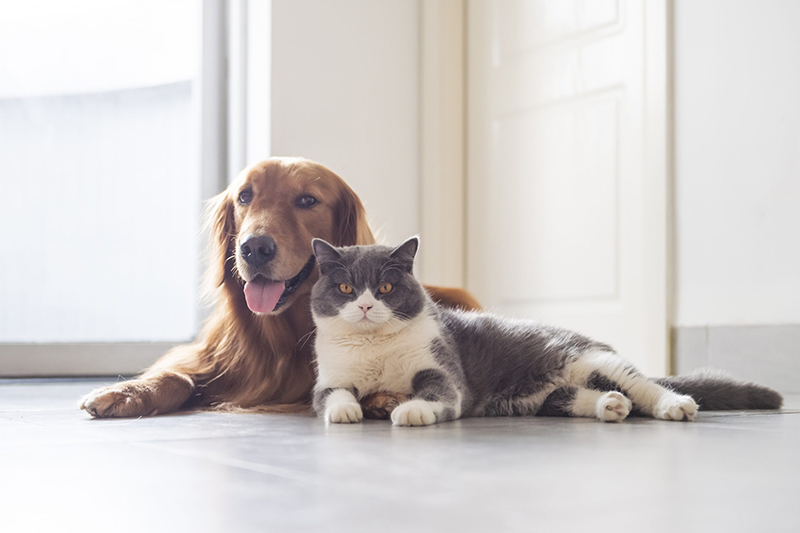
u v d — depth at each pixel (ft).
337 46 13.61
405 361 6.04
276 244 6.94
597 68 12.46
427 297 6.74
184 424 5.73
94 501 2.96
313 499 2.97
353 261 6.23
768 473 3.54
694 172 11.05
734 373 10.41
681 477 3.43
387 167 14.17
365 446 4.39
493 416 6.50
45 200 13.52
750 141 10.34
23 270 13.33
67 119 13.69
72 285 13.67
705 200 10.89
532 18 13.61
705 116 10.91
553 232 13.14
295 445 4.45
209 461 3.88
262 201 7.30
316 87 13.41
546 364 6.57
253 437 4.85
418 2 14.55
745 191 10.38
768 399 6.88
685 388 6.78
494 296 14.20
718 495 3.06
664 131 11.37
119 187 14.02
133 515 2.73
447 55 14.57
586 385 6.44
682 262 11.19
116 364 13.16
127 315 14.03
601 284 12.30
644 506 2.86
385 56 14.15
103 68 13.96
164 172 14.30
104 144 13.93
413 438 4.74
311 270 7.43
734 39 10.55
